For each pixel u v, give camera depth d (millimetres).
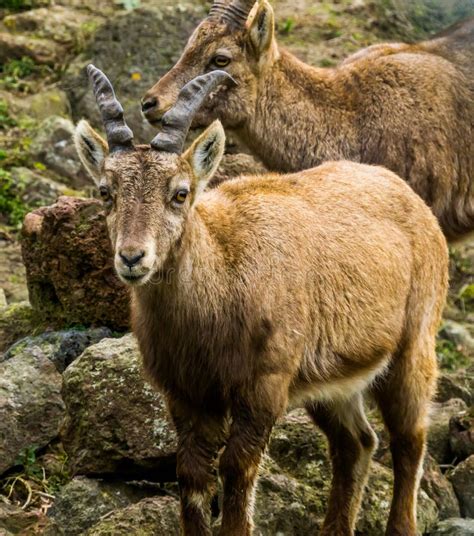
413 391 20188
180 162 17188
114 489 20172
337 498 19766
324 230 18797
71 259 24109
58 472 21766
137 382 20266
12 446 21703
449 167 25703
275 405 17703
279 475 20047
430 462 21516
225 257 17703
